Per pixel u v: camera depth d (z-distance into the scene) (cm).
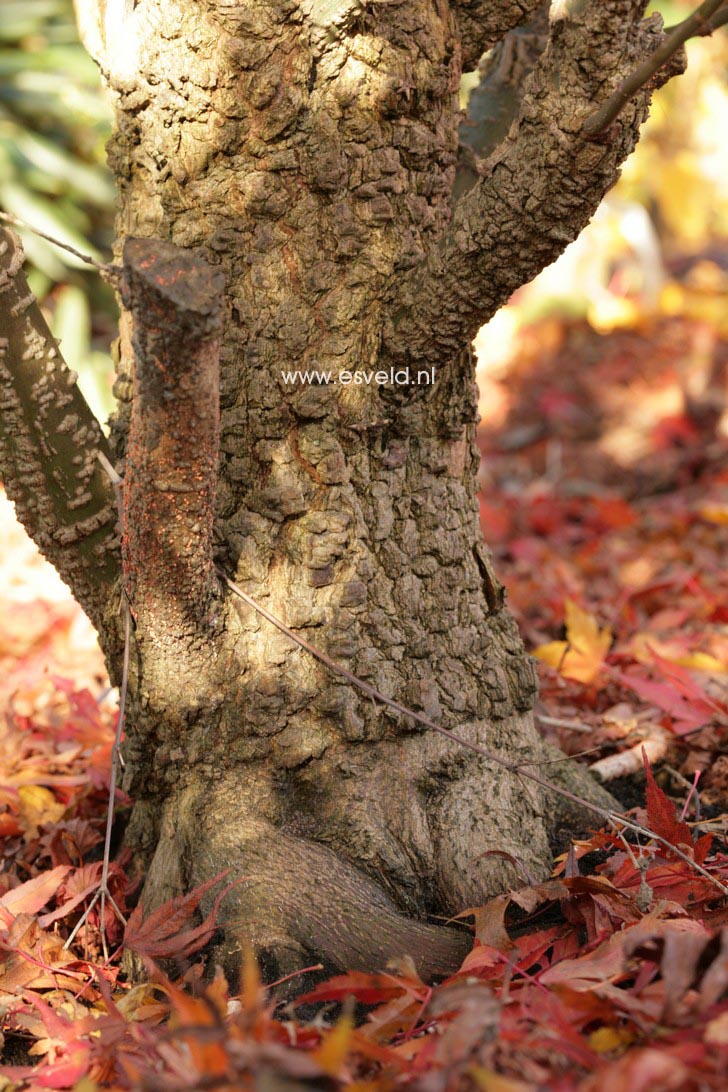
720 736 151
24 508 125
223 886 121
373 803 124
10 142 303
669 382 356
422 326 123
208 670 124
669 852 122
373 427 125
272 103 120
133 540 118
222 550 125
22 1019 116
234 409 124
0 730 159
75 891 127
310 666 124
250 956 104
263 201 122
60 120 322
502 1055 103
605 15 110
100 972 119
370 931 119
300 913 119
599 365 381
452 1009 106
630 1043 104
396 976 113
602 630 182
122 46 122
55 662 177
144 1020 114
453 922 122
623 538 236
